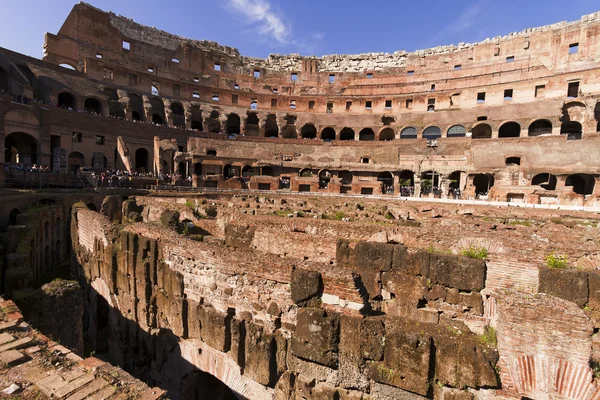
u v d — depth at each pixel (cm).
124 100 5775
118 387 558
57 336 1084
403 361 729
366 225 1376
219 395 1242
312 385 832
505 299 717
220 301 1015
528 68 6500
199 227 1788
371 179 5319
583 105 5541
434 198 4253
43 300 1067
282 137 6956
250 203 2597
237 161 5203
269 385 909
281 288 906
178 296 1122
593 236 1427
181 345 1130
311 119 7038
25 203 2394
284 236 1259
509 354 674
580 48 6225
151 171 5488
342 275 843
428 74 7694
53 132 4412
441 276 938
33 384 548
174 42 7888
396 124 6456
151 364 1253
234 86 8200
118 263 1373
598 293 813
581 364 616
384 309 1009
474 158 4697
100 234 1513
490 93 6512
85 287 1730
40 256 1980
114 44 6912
